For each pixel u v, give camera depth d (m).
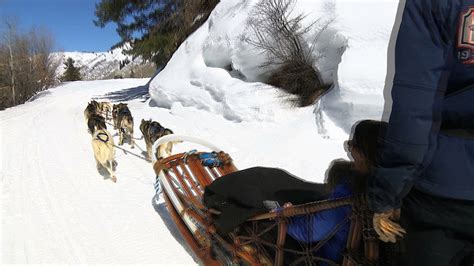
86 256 3.41
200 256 3.21
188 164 3.98
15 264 3.28
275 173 3.04
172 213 3.61
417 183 1.60
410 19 1.45
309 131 6.06
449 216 1.57
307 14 7.38
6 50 19.48
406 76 1.45
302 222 2.26
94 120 7.51
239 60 8.43
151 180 5.35
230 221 2.66
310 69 7.31
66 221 4.09
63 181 5.31
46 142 7.63
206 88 9.12
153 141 5.95
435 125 1.46
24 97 19.62
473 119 1.49
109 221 4.09
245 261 2.71
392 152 1.49
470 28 1.37
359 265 1.92
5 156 6.59
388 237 1.66
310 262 2.24
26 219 4.12
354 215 1.91
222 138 6.94
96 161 6.00
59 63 25.92
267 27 7.82
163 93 10.58
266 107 7.28
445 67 1.43
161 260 3.35
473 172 1.52
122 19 16.41
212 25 10.39
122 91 19.44
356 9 6.65
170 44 15.19
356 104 5.54
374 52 5.88
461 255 1.64
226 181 2.98
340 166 2.10
